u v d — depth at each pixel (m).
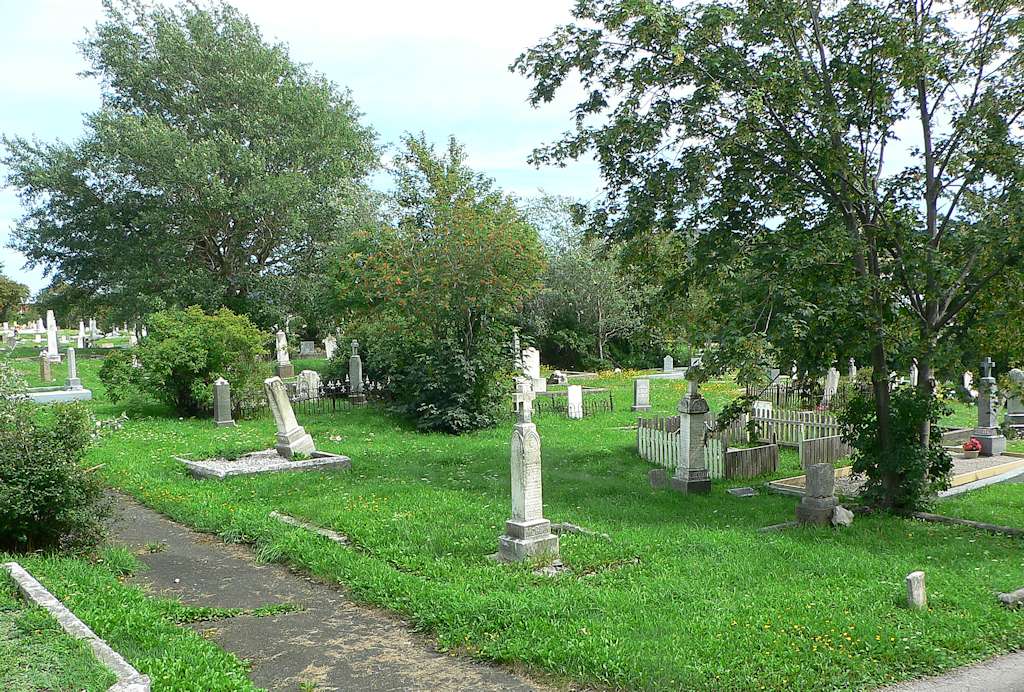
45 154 41.38
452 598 8.69
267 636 8.16
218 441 21.39
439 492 15.02
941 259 13.49
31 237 42.06
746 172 14.53
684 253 16.11
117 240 41.22
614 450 21.06
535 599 8.65
